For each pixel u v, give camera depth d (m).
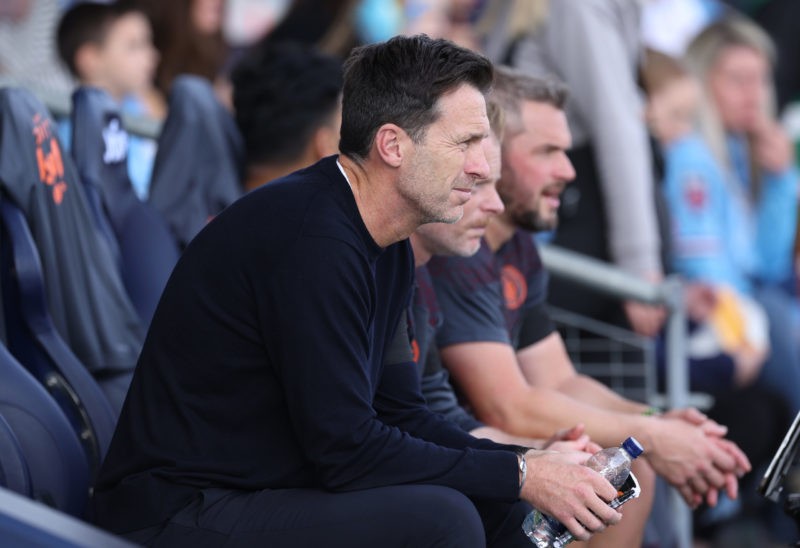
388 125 9.18
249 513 9.20
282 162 13.80
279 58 13.87
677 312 16.47
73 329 11.27
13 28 19.33
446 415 11.61
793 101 26.52
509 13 18.47
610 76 17.27
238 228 9.23
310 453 9.10
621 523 11.85
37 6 19.45
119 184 12.60
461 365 12.14
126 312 11.69
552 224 12.66
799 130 26.33
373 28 20.94
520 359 13.36
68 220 11.40
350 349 9.07
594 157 17.33
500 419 12.11
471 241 11.13
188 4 19.92
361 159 9.32
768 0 26.56
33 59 19.41
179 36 19.89
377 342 9.69
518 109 12.37
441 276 12.12
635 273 17.27
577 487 9.41
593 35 17.27
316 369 8.97
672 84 22.11
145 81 19.03
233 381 9.28
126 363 11.51
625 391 16.78
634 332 16.89
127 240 12.48
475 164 9.33
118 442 9.54
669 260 18.47
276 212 9.16
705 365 20.81
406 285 9.93
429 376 11.62
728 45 24.08
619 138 17.17
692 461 11.87
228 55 20.56
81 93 12.52
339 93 13.88
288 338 8.99
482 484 9.39
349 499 9.16
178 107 13.63
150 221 12.67
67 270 11.27
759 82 24.16
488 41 19.14
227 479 9.33
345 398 9.03
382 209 9.33
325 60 13.95
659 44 24.75
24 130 11.05
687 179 22.19
